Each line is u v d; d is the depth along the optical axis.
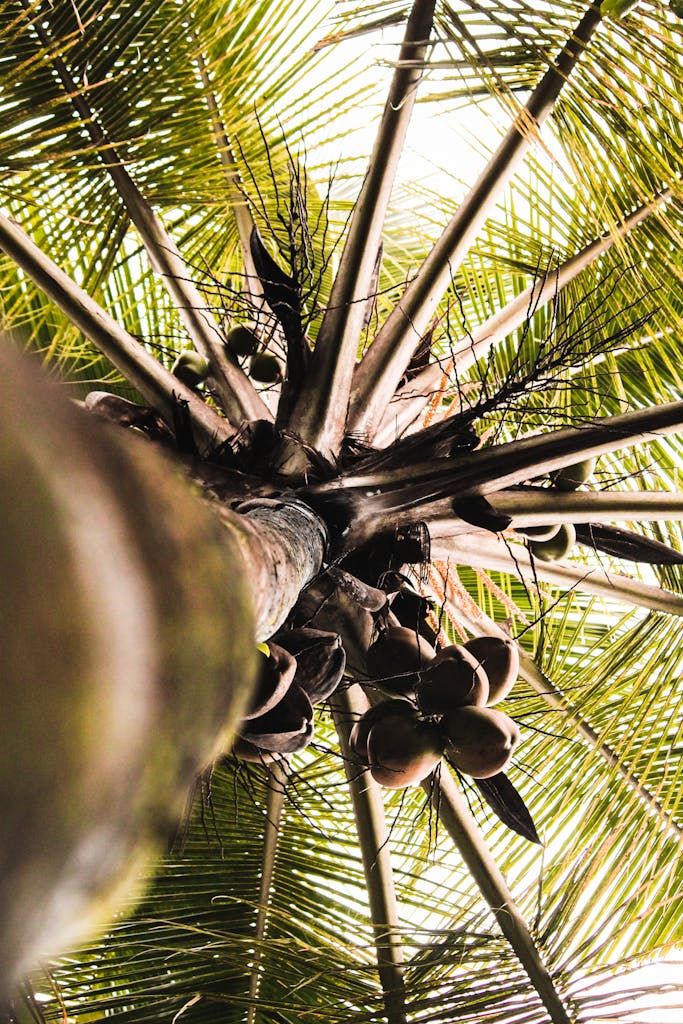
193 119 3.69
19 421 0.31
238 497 2.49
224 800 3.63
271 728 2.09
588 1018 2.59
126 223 3.74
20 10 3.38
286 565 1.66
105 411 2.80
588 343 3.93
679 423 2.43
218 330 3.67
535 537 2.93
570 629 4.73
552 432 2.51
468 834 2.88
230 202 3.60
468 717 2.37
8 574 0.30
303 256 2.98
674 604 3.24
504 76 3.37
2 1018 0.54
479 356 3.69
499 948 2.85
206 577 0.49
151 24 3.77
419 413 3.50
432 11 2.98
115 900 0.39
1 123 3.37
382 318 5.21
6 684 0.31
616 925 3.48
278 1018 3.08
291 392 2.91
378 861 3.02
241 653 0.54
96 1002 2.84
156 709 0.40
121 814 0.38
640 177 3.60
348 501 2.50
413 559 2.59
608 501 2.70
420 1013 2.99
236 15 3.62
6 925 0.32
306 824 3.76
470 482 2.51
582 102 3.14
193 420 2.97
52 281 3.01
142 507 0.42
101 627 0.35
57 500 0.33
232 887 3.48
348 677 2.54
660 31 3.21
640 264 3.45
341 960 2.83
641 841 3.71
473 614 3.41
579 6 2.92
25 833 0.32
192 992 3.05
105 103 3.53
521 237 4.22
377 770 2.38
